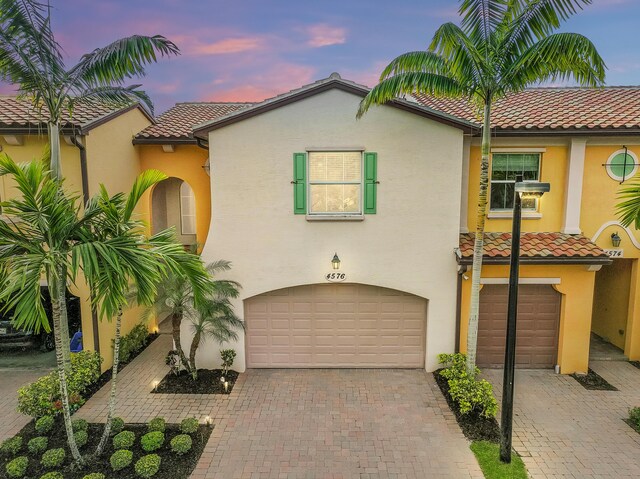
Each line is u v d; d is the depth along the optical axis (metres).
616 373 11.30
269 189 10.71
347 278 10.96
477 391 8.89
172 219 16.33
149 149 13.69
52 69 8.89
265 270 10.99
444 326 11.09
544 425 8.76
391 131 10.47
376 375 11.06
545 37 8.14
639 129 11.05
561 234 11.80
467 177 11.66
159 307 9.83
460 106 13.67
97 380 10.66
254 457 7.69
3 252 6.26
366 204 10.70
